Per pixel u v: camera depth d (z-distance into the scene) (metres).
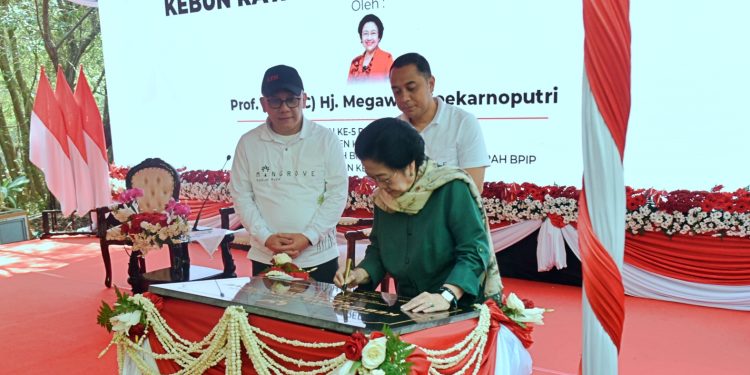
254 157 3.07
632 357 3.55
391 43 5.59
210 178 6.68
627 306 4.52
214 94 6.77
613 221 1.69
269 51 6.33
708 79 4.36
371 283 2.24
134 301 2.27
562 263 4.92
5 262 6.38
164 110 7.12
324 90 6.04
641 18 4.52
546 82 4.93
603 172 1.67
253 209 3.08
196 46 6.78
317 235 2.98
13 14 10.01
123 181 7.14
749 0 4.18
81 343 3.96
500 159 5.19
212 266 6.05
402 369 1.56
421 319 1.80
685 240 4.50
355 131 5.92
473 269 1.96
